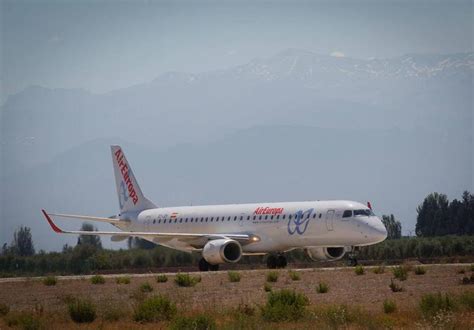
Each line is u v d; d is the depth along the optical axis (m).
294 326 100.88
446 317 97.50
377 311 112.38
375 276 164.25
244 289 149.50
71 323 113.94
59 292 162.00
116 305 127.19
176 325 101.38
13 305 142.88
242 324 99.19
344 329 97.88
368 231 191.50
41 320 112.00
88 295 152.38
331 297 132.25
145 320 112.69
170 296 140.62
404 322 100.88
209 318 102.25
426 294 121.38
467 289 134.75
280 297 115.56
